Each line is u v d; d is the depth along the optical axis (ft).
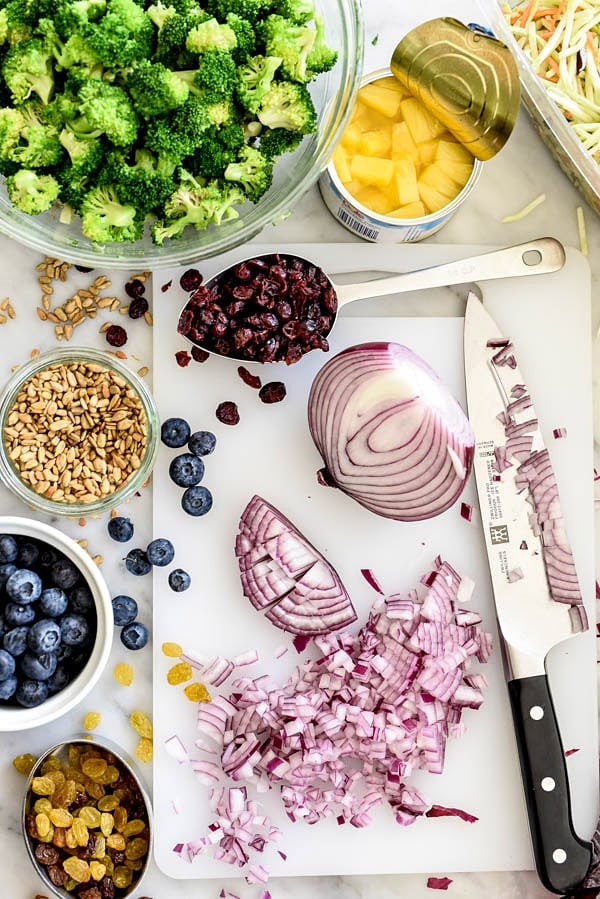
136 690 4.10
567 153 3.92
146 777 4.08
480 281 4.11
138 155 3.24
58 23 2.99
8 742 4.08
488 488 4.00
